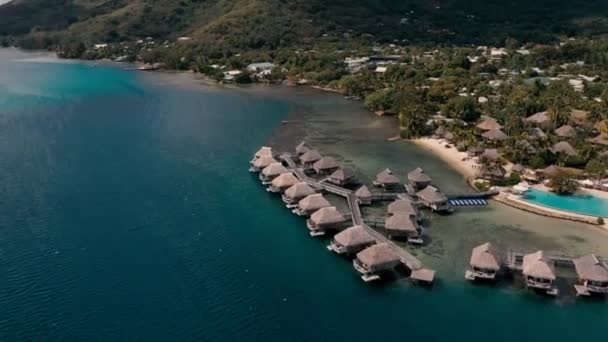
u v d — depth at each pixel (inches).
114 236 2785.4
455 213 3137.3
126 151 4328.3
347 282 2415.1
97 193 3371.1
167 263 2527.1
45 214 3041.3
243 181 3644.2
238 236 2829.7
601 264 2357.3
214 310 2176.4
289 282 2404.0
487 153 3890.3
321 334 2052.2
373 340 2026.3
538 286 2314.2
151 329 2041.1
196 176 3732.8
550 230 2913.4
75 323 2065.7
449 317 2175.2
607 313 2204.7
